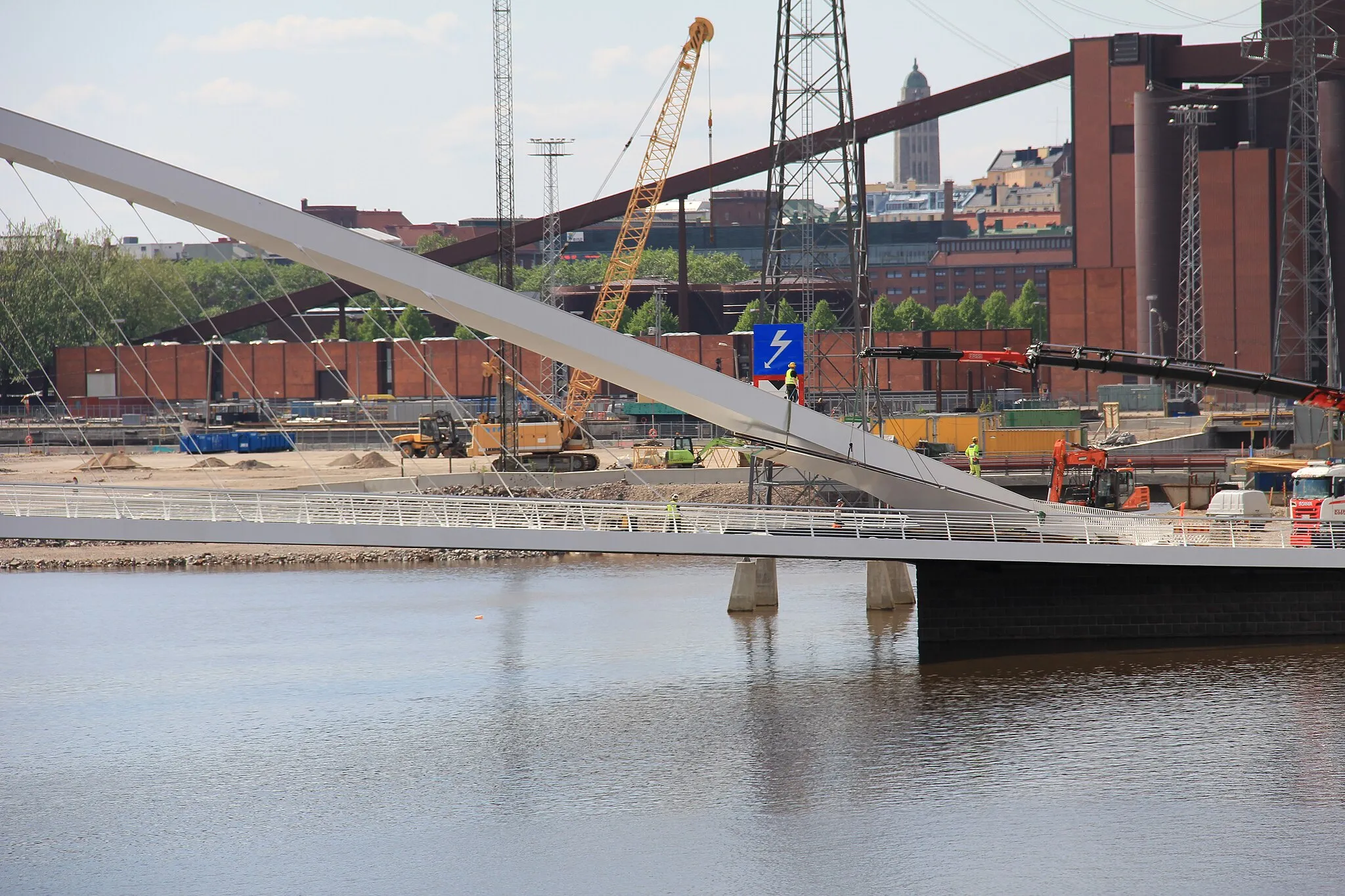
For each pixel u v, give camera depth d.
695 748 82.81
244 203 89.12
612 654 109.88
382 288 94.75
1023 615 103.81
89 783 78.44
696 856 67.25
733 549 94.50
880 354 116.88
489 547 90.69
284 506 100.38
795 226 185.50
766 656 107.06
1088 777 76.25
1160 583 102.62
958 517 102.69
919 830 69.75
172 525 85.88
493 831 70.69
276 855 68.12
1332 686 91.12
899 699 91.69
